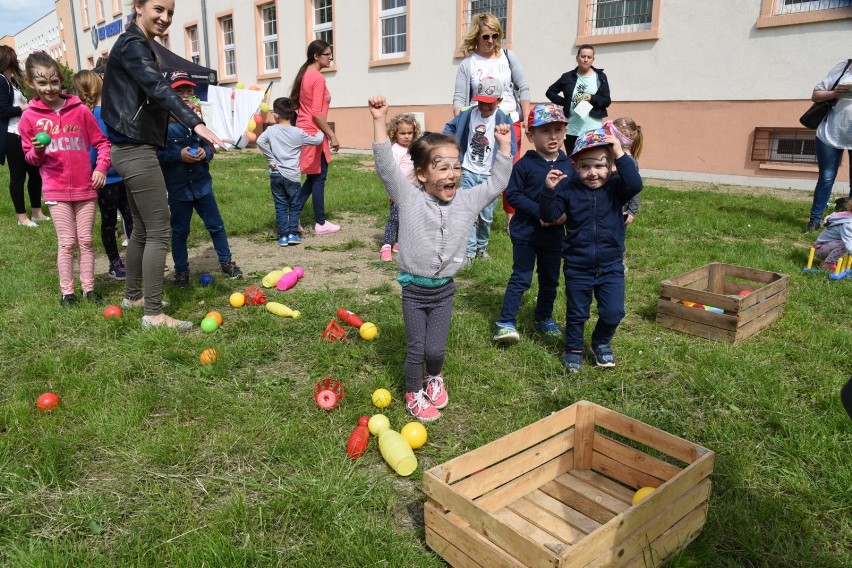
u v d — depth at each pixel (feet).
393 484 9.41
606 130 12.05
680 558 7.68
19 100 26.61
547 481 9.53
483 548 7.21
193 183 18.06
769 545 8.06
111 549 8.09
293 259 22.24
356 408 11.42
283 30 63.82
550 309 14.78
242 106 67.05
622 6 38.17
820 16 30.66
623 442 10.15
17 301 17.30
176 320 15.30
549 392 12.10
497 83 19.07
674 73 36.42
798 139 33.53
